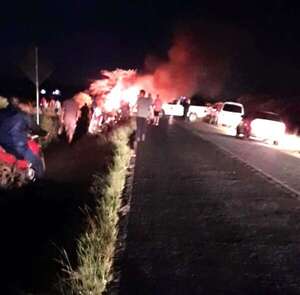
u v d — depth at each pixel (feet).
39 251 21.17
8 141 32.81
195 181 38.17
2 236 23.49
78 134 65.26
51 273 18.49
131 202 30.25
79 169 42.70
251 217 27.63
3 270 18.92
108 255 19.70
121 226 24.88
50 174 39.50
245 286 17.71
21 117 33.32
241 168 46.24
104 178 34.12
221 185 36.99
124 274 18.52
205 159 51.47
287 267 19.77
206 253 21.16
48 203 29.94
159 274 18.60
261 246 22.38
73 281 16.66
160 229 24.61
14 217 26.78
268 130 81.46
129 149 52.03
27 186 32.30
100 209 25.55
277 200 32.32
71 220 25.63
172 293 16.88
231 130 108.37
